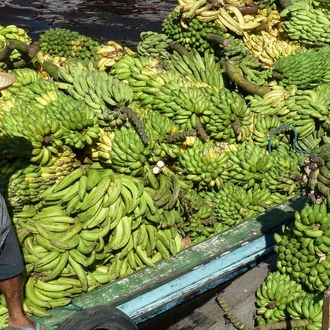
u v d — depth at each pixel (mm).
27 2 13492
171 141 4516
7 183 4004
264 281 4113
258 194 4977
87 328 3396
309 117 5258
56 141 4133
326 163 3746
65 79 4656
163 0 14180
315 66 5375
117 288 4102
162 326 4328
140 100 4742
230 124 4789
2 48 4848
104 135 4359
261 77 5625
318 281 3670
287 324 3777
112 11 13180
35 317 3863
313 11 6016
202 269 4395
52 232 4039
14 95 4324
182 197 4621
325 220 3664
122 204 4246
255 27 5816
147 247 4336
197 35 5461
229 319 3908
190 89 4668
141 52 5816
